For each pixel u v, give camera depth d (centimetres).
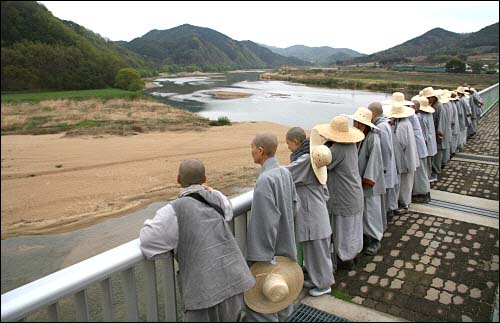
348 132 355
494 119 1461
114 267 186
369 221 405
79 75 8100
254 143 272
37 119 4091
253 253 260
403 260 400
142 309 215
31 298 158
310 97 6669
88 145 2675
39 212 1396
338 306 320
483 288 346
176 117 4131
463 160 842
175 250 214
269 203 256
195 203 213
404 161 507
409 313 312
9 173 1941
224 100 6238
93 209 1417
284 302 274
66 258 1040
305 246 326
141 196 1561
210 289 207
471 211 539
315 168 306
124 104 5472
